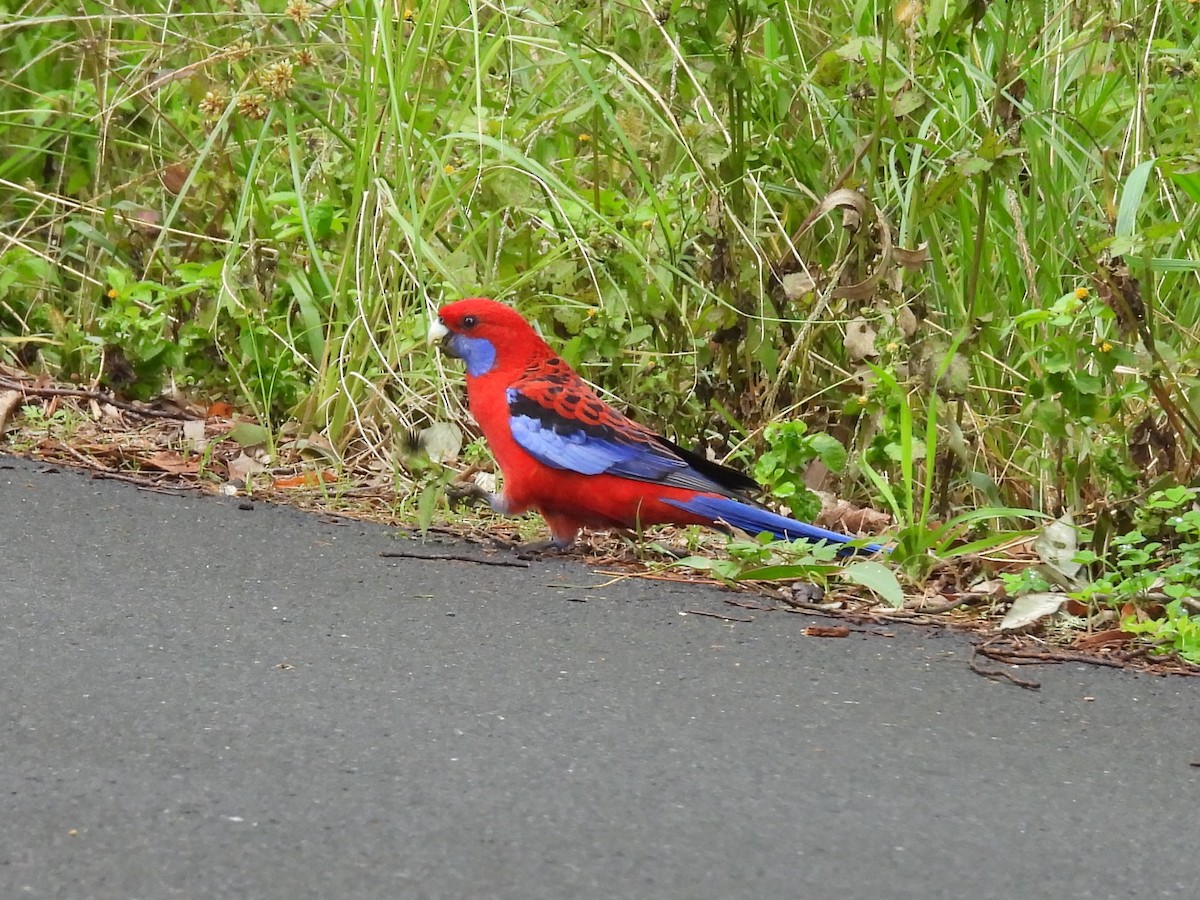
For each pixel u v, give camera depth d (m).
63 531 9.78
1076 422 10.39
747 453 11.70
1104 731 7.44
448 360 12.62
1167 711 7.77
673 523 10.27
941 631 8.96
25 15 16.52
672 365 12.28
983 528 10.70
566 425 10.16
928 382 10.23
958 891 5.66
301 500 11.05
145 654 7.68
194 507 10.59
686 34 11.90
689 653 8.23
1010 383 12.00
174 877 5.45
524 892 5.46
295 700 7.18
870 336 10.80
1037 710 7.68
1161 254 12.39
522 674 7.74
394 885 5.46
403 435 11.48
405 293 12.52
